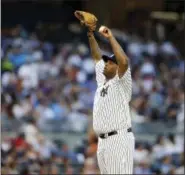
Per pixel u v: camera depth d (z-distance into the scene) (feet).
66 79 204.13
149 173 149.07
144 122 173.58
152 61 231.30
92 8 273.75
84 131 169.58
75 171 142.41
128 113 71.87
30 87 193.88
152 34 262.67
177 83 215.72
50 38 246.27
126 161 70.74
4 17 254.06
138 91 197.67
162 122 173.88
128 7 272.10
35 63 208.54
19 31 236.22
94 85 201.05
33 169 137.39
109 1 273.75
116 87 71.51
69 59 218.18
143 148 156.66
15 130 162.71
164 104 187.42
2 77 195.93
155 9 269.03
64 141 164.66
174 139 165.68
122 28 271.28
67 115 173.88
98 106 71.87
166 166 151.84
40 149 151.64
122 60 70.03
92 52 77.36
